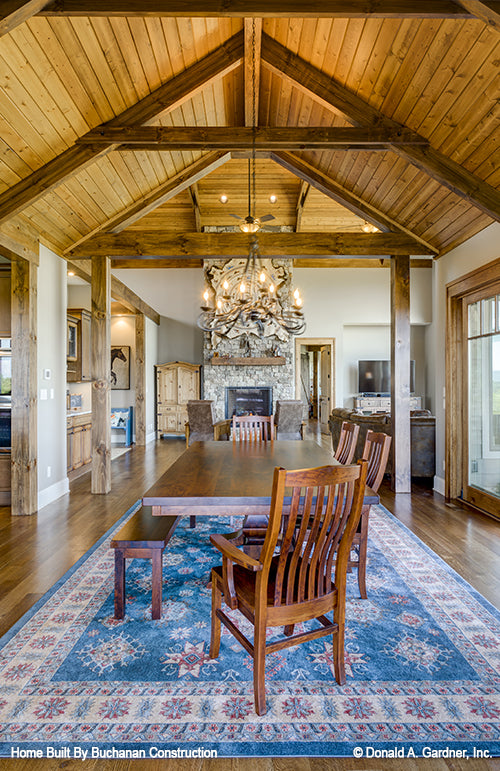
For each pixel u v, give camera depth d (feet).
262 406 28.43
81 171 11.91
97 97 9.93
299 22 9.86
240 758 4.38
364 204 15.37
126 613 7.17
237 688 5.36
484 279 12.39
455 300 14.65
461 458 14.44
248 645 5.05
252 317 10.65
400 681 5.50
